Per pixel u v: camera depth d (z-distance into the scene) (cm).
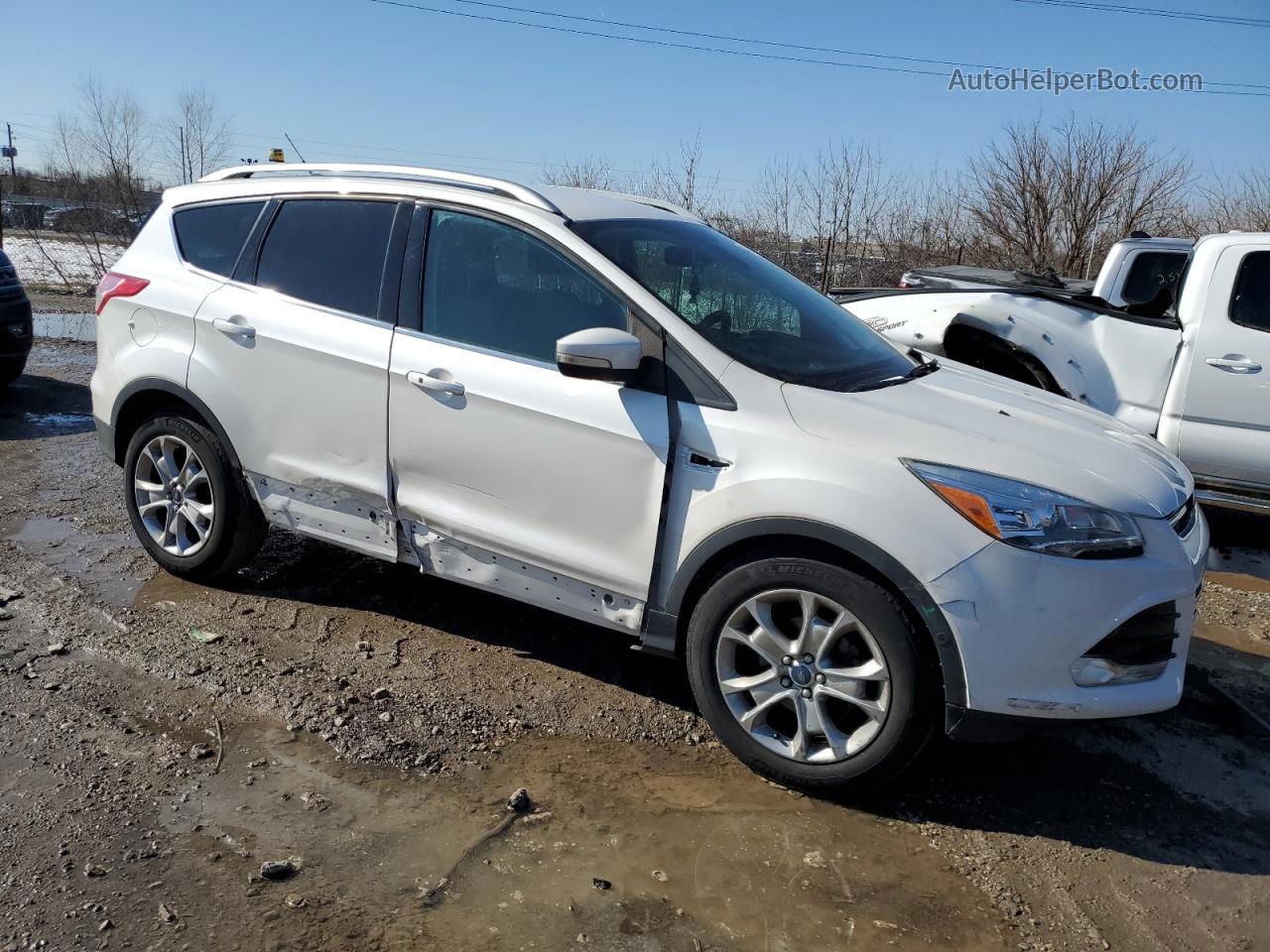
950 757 344
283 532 516
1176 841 304
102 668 364
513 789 307
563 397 337
